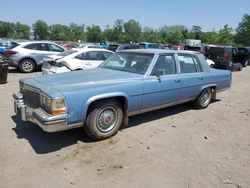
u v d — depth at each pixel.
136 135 4.86
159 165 3.81
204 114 6.44
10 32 118.44
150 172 3.61
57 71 8.80
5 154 3.96
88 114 4.31
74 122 4.08
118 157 3.99
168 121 5.74
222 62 17.14
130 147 4.34
